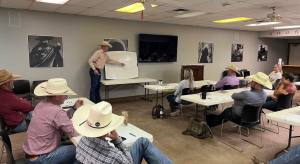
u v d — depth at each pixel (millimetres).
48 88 1923
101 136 1410
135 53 6574
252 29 8938
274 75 6016
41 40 5293
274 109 4121
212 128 4223
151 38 6855
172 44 7312
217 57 8672
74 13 5484
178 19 6363
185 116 5020
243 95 3205
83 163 1386
